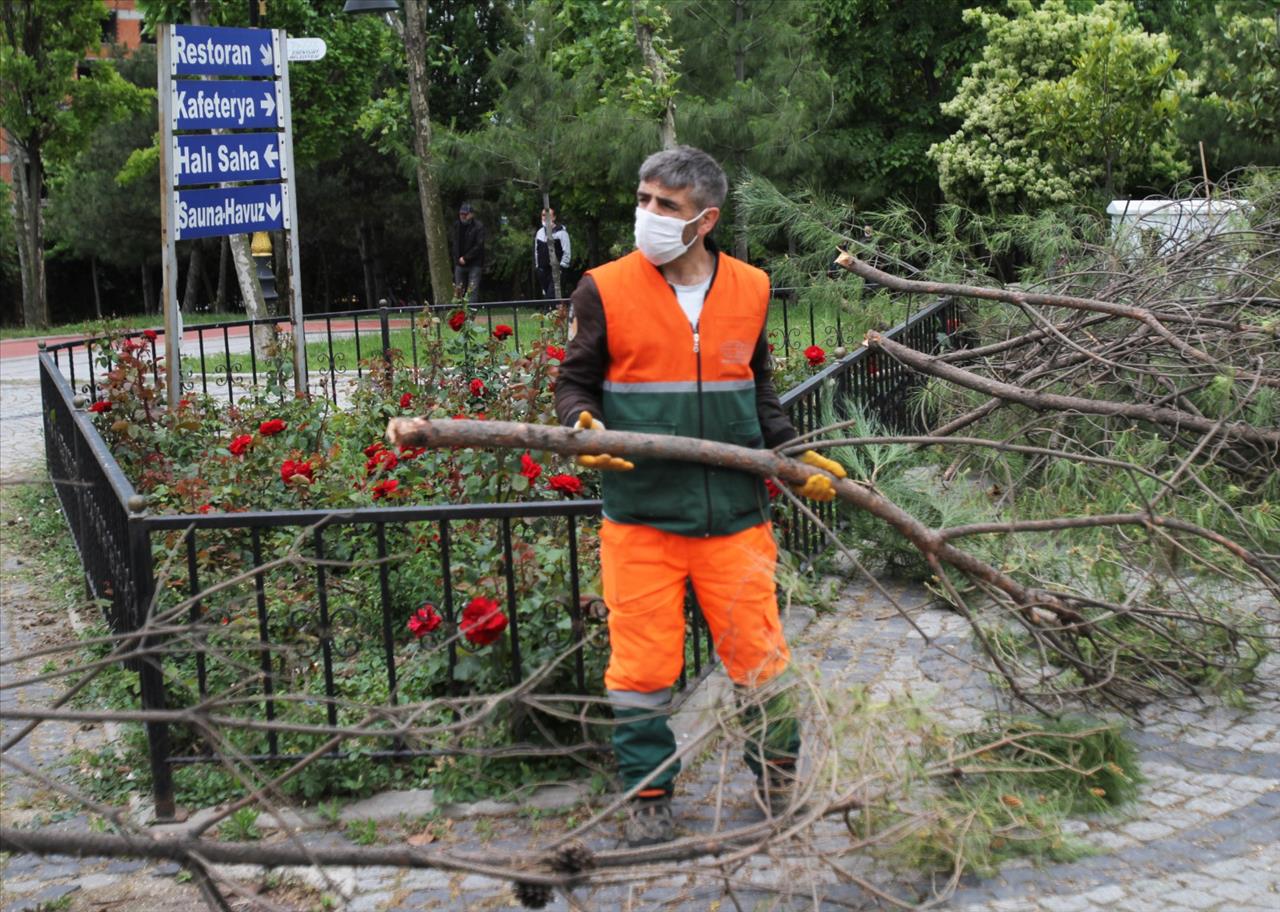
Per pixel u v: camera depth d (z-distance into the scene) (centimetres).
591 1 2483
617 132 1933
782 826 295
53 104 3309
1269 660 486
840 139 2253
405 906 341
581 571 466
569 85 2177
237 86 855
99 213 3869
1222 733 428
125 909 346
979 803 337
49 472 857
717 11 1955
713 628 357
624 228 2906
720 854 289
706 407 345
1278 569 493
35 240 3472
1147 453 548
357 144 3584
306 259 4278
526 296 3772
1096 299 666
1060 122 1402
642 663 348
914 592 568
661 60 1889
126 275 4809
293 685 409
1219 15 1378
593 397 351
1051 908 324
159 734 389
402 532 576
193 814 396
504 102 2222
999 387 587
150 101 3412
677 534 344
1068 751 379
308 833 382
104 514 541
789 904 326
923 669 481
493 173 2242
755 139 1833
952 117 2380
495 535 513
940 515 548
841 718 303
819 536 605
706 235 345
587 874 276
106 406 750
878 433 614
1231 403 547
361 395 823
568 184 2556
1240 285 662
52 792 421
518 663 399
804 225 867
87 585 634
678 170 333
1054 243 766
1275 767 402
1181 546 447
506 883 348
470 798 395
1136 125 1379
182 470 690
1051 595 423
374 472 605
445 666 445
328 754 399
